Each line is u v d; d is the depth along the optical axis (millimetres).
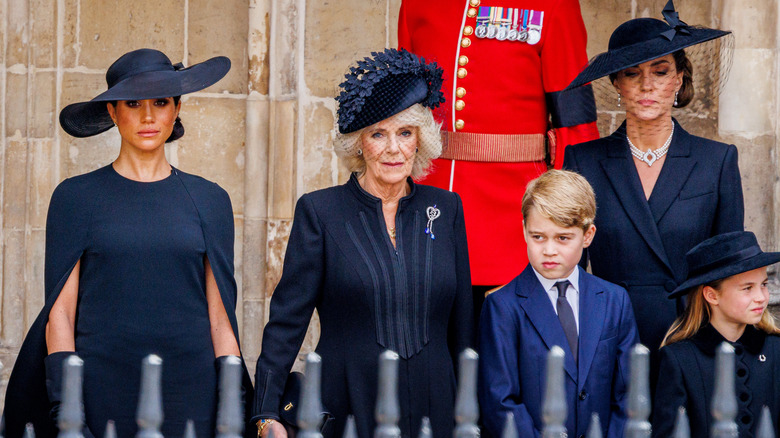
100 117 16109
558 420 9516
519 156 17719
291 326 14031
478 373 14047
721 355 10023
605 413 13680
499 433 13539
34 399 13820
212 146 22312
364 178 14508
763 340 13703
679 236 15258
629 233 15328
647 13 22391
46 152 21672
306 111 22062
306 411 9625
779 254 13430
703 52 18250
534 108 17859
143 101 14508
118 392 13766
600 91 17781
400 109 13820
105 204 14234
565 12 17828
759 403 13352
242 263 22109
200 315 14281
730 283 13508
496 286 17641
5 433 13852
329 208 14164
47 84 21719
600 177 15750
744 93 19719
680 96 16219
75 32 21969
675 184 15453
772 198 19781
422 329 13719
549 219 13828
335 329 13922
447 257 14109
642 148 15773
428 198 14445
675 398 13273
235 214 22312
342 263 13812
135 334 13859
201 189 14828
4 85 21547
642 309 15117
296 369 21594
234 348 14469
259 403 13766
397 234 14062
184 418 13906
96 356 13766
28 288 21500
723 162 15570
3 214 21484
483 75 17719
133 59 14883
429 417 13570
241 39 22312
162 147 14891
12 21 21562
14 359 21094
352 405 13539
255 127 21812
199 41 22312
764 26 19688
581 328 13898
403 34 18719
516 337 13992
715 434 10023
